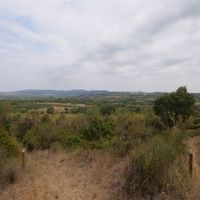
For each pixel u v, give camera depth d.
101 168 12.55
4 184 10.97
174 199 7.53
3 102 30.05
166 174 8.57
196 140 18.95
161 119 26.53
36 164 14.66
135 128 17.89
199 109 35.31
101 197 9.28
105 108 39.28
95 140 19.22
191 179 8.41
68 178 11.98
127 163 9.82
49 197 9.44
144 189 8.54
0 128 16.73
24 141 23.89
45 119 32.59
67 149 18.84
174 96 28.86
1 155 12.93
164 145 9.99
